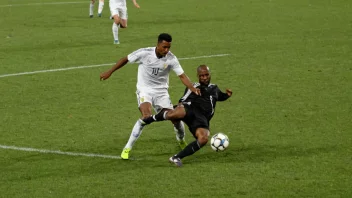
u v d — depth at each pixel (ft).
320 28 245.24
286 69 178.81
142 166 107.45
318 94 152.66
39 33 243.60
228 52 202.90
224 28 248.11
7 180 101.71
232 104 145.69
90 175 103.55
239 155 111.96
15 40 229.04
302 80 166.50
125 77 172.65
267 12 290.76
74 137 123.75
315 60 189.37
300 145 116.67
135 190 96.94
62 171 105.50
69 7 323.37
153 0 343.46
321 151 113.29
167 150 115.55
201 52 203.41
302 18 270.87
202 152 113.80
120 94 155.94
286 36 229.25
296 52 201.16
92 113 140.15
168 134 124.77
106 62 190.39
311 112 138.10
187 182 99.71
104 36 234.38
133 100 150.61
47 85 164.96
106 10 310.24
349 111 138.31
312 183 98.73
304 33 234.79
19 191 97.19
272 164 107.14
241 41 220.84
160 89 113.70
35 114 139.74
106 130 128.16
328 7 303.89
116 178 101.96
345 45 211.00
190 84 109.60
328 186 97.45
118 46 214.07
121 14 219.00
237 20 267.80
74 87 162.71
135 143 119.55
